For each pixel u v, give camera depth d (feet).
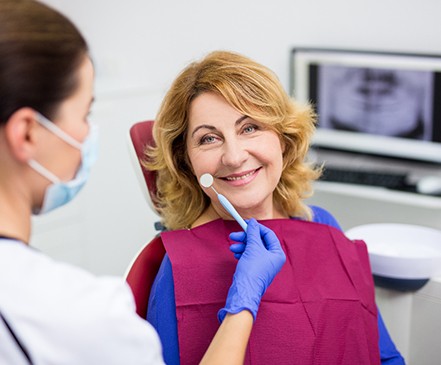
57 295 2.57
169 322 4.03
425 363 5.30
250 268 3.65
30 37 2.53
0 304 2.53
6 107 2.51
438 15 7.66
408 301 5.24
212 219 4.50
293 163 4.64
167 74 9.43
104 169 9.16
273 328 4.04
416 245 5.55
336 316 4.19
